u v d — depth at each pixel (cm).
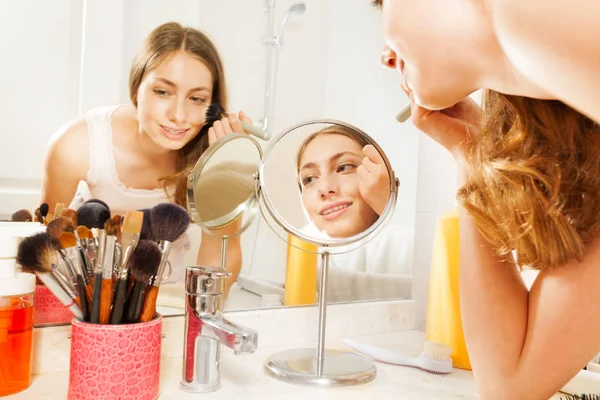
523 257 56
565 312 54
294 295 90
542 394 56
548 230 51
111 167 72
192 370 62
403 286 106
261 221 84
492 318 60
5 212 66
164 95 75
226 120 81
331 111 94
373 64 100
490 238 57
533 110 45
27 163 67
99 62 71
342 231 75
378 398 64
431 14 32
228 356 80
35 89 68
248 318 84
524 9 22
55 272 54
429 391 68
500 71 31
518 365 57
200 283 62
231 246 82
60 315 69
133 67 73
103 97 72
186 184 77
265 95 85
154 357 57
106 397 52
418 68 35
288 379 68
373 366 74
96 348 52
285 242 82
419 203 110
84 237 58
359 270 99
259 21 84
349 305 96
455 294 81
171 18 76
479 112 64
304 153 76
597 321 53
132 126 73
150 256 55
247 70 83
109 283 54
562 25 21
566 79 23
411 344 93
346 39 96
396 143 104
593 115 25
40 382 63
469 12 30
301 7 89
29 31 67
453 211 87
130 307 56
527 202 49
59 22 69
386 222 80
